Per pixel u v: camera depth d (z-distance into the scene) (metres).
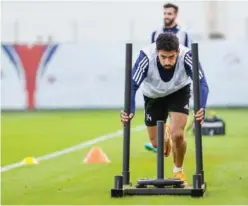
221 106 74.44
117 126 54.88
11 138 47.38
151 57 26.14
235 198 24.36
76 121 60.34
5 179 30.09
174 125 27.19
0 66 75.81
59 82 75.69
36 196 25.66
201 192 24.23
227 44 74.06
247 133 48.31
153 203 23.34
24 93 75.88
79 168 33.12
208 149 39.69
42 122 60.00
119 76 75.38
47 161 35.97
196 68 24.52
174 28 37.94
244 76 74.12
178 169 27.62
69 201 24.34
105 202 23.84
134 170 32.16
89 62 75.50
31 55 75.62
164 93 27.22
